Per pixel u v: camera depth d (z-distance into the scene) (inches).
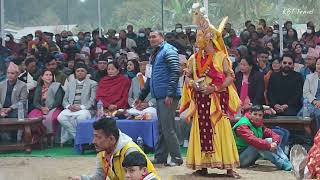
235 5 1192.8
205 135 279.0
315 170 169.8
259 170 303.3
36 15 1169.4
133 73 418.3
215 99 276.8
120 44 628.1
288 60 373.4
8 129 365.1
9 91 398.6
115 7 1307.8
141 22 1282.0
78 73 399.9
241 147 311.0
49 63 427.8
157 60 303.9
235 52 509.7
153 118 354.6
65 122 385.4
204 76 277.1
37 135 382.9
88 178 190.1
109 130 178.7
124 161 164.1
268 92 374.9
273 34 608.4
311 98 357.1
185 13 1217.4
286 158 304.5
